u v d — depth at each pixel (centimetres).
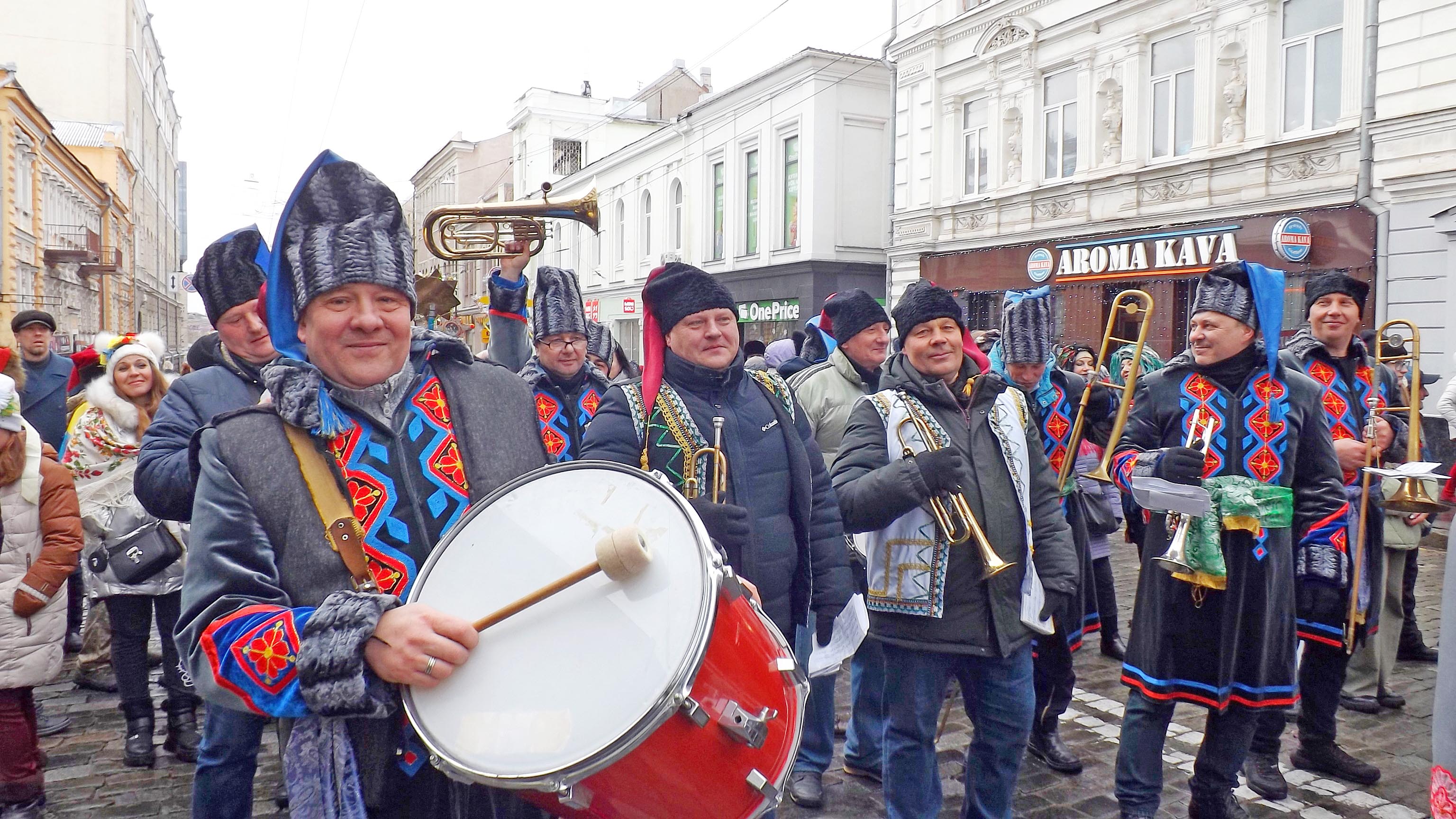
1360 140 1020
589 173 2947
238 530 147
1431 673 493
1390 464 438
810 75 1903
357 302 155
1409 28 975
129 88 4519
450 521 162
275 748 417
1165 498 291
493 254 359
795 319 2002
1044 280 1422
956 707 444
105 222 3844
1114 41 1304
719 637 154
